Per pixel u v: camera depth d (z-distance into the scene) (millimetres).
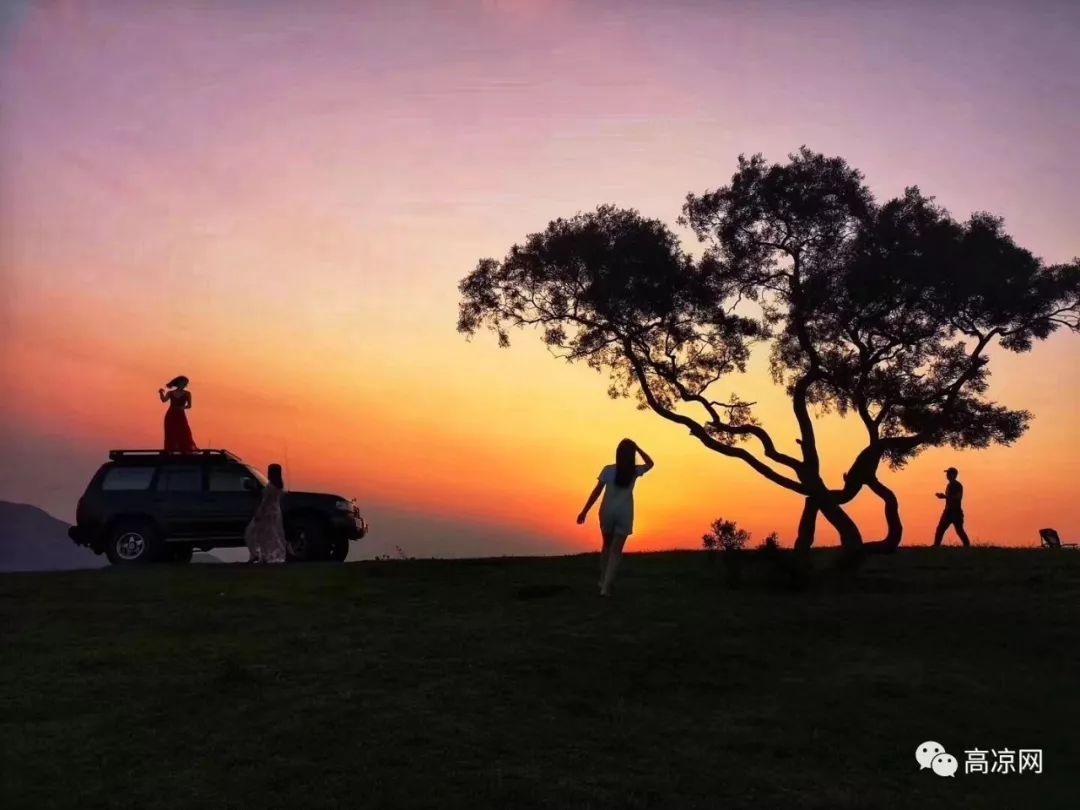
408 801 7215
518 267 21219
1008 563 21109
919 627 13359
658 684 10359
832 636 12797
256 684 10016
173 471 23547
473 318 21594
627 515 15609
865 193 19859
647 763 8203
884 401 18375
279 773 7680
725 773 8039
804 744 8758
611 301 20234
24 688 9898
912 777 8211
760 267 20312
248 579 18016
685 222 20828
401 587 17109
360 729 8672
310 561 23250
